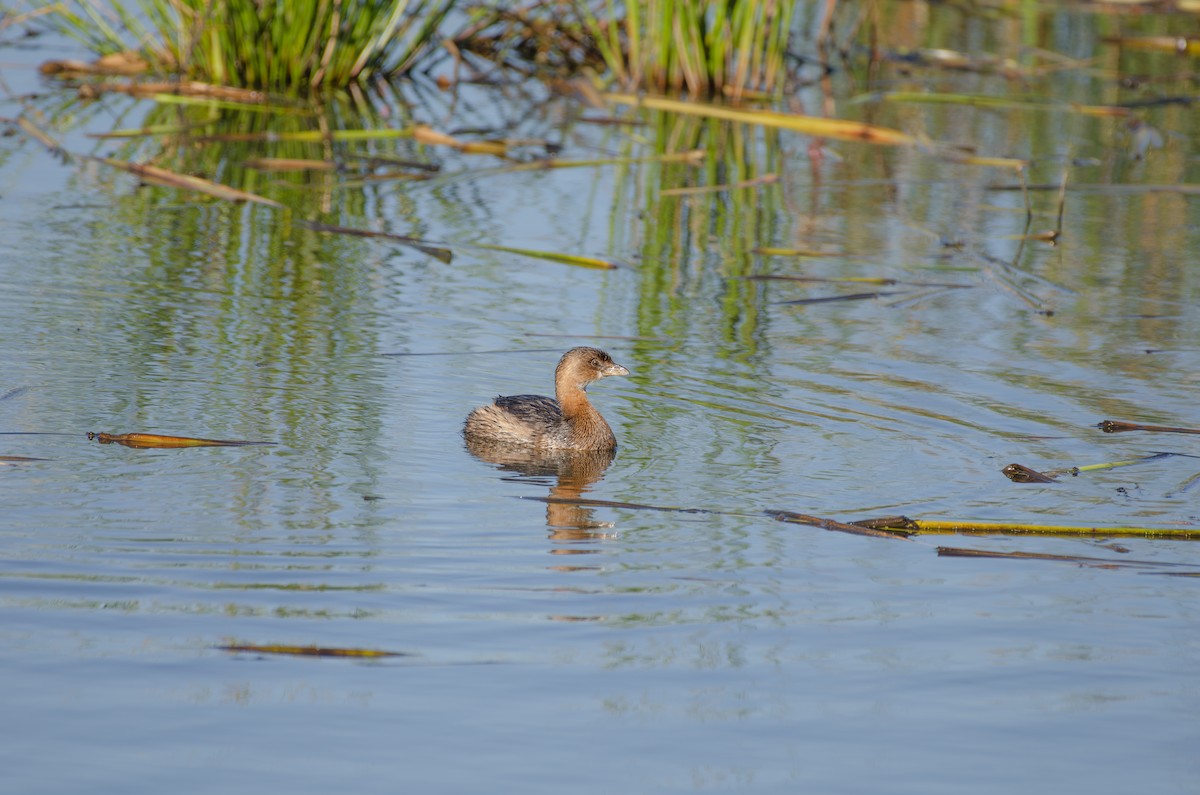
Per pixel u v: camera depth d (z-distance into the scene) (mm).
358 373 16297
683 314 19172
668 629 10555
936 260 22281
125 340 16734
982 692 9805
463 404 15633
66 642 9914
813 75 35406
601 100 32156
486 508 12812
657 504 13078
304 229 22531
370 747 8844
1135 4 41688
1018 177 27469
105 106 29859
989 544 12344
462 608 10719
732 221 24234
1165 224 24641
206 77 31469
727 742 9062
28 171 24750
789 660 10172
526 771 8648
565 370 14734
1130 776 8820
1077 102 32750
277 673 9688
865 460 14352
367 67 33031
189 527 11930
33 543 11391
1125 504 13250
